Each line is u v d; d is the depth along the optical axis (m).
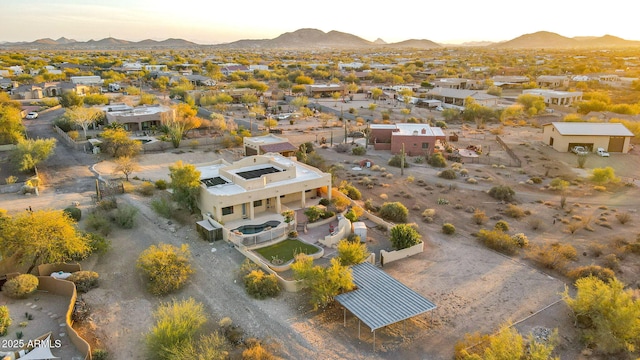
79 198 51.44
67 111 88.94
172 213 47.97
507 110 112.12
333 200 53.06
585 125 85.50
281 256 40.75
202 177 51.66
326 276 33.97
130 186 54.81
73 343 29.45
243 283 36.44
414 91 160.25
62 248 36.78
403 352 30.20
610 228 50.78
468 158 77.62
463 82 165.12
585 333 31.62
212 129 92.12
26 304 33.22
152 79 168.88
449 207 56.62
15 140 74.12
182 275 36.47
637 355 29.78
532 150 84.06
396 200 58.62
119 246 41.53
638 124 92.12
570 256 43.28
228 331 31.28
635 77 191.00
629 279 39.72
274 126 98.00
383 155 80.50
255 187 48.00
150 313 33.19
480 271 40.62
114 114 87.62
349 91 156.88
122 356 29.08
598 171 65.19
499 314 34.44
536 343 27.84
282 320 32.72
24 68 184.12
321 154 80.00
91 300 34.06
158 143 76.94
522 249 45.22
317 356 29.47
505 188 60.09
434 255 43.53
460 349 29.89
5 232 35.88
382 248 44.09
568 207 56.97
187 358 27.22
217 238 43.22
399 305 32.44
